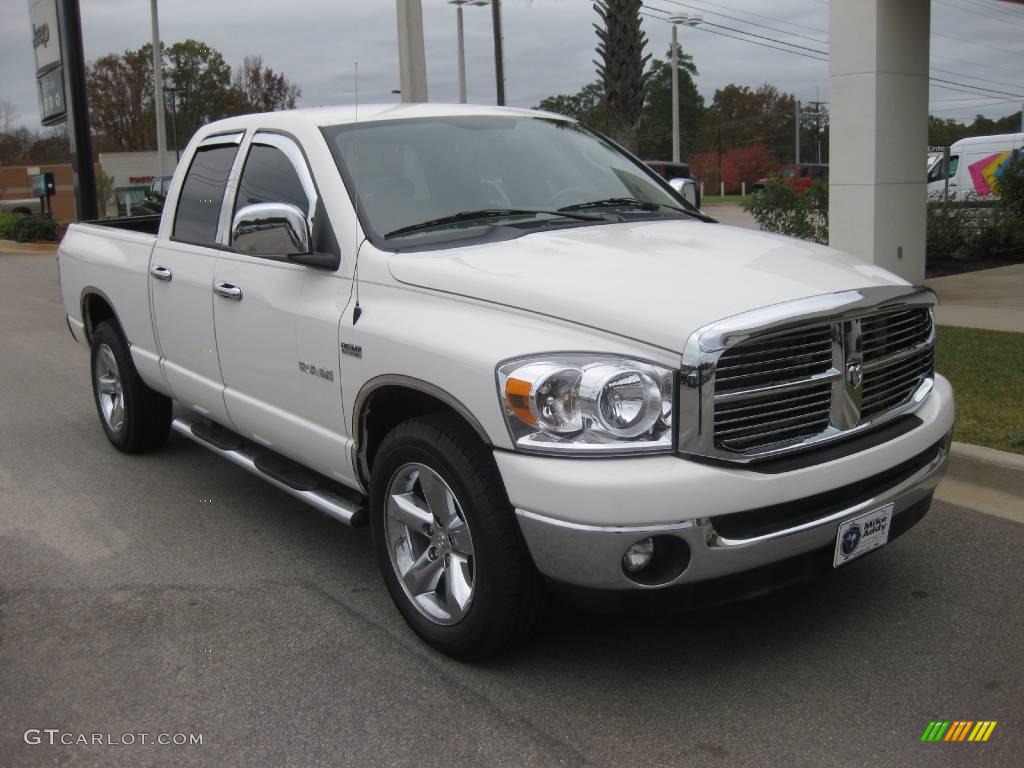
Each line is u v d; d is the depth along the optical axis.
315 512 5.34
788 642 3.73
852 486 3.36
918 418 3.70
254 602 4.22
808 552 3.27
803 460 3.21
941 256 15.24
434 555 3.68
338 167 4.18
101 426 7.21
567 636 3.81
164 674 3.63
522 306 3.32
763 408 3.15
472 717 3.29
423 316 3.56
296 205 4.32
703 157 83.75
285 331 4.25
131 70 51.81
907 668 3.52
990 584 4.18
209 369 5.00
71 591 4.37
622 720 3.25
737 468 3.08
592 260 3.57
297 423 4.32
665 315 3.09
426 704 3.38
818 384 3.25
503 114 4.98
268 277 4.39
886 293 3.42
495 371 3.19
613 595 3.10
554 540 3.07
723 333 2.98
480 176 4.43
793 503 3.19
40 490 5.78
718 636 3.79
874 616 3.92
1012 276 13.11
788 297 3.21
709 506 3.01
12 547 4.91
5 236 28.05
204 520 5.23
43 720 3.35
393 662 3.67
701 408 3.00
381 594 4.28
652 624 3.89
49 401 8.10
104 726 3.30
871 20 10.59
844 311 3.24
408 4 9.78
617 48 11.96
